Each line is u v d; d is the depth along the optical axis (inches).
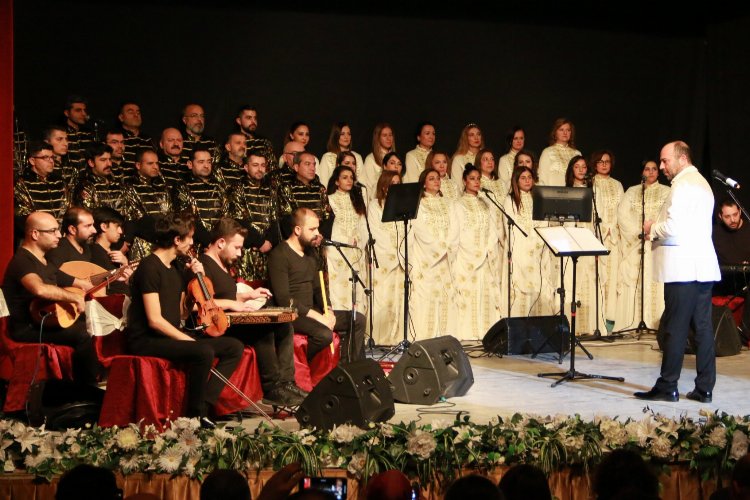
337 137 388.5
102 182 308.5
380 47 418.3
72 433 186.1
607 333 404.2
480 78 435.8
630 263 405.1
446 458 183.8
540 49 444.1
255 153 354.9
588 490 188.2
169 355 218.4
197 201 321.1
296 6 402.3
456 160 406.3
